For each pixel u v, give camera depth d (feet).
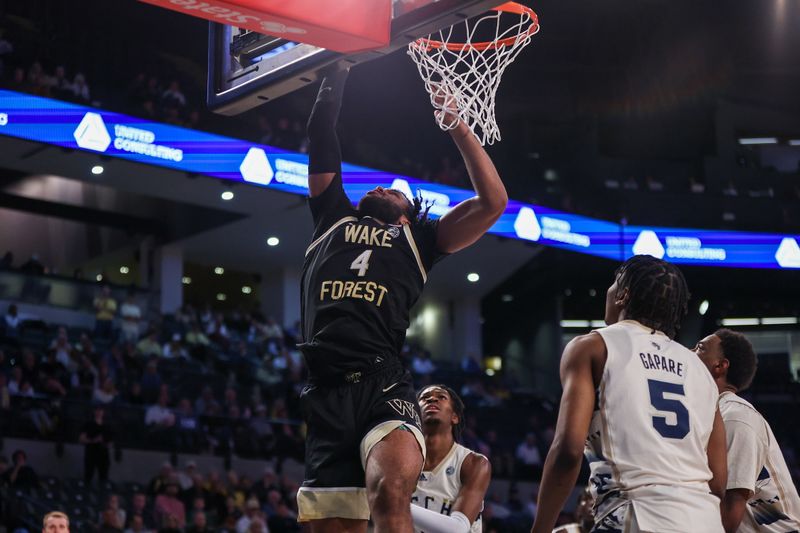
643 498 9.68
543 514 9.93
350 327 10.80
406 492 10.06
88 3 72.23
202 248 80.74
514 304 97.71
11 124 57.98
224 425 57.72
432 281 88.84
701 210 84.79
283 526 46.21
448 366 85.10
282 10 10.98
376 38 11.43
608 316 11.36
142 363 62.64
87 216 77.00
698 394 10.25
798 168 95.30
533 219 77.51
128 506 47.16
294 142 68.64
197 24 76.64
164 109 64.69
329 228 11.64
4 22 67.92
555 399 89.56
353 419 10.59
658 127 90.79
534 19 13.78
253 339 75.25
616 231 81.97
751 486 12.45
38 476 47.65
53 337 63.16
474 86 13.38
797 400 86.99
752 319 95.45
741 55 91.56
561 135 88.74
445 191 72.59
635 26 86.63
